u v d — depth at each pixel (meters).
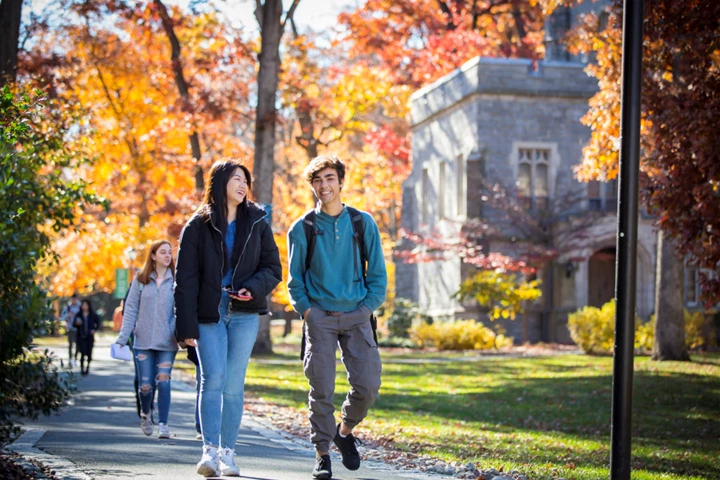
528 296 38.59
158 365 12.70
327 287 8.61
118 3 37.84
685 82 17.31
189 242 8.48
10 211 11.44
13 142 10.80
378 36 50.12
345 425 8.99
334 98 48.09
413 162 50.12
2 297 11.48
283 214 49.91
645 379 22.75
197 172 41.94
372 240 8.78
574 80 42.78
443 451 12.79
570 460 12.45
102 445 11.21
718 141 15.47
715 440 15.45
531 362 30.67
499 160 42.19
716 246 15.89
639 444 15.04
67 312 32.91
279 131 66.69
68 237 48.88
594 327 33.69
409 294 49.66
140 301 12.81
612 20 21.14
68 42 39.69
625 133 7.92
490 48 51.31
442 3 51.44
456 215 44.41
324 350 8.64
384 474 9.80
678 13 16.33
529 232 41.22
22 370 12.22
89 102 40.81
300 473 9.24
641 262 41.28
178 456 10.30
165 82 43.56
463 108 43.66
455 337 39.28
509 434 15.58
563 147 42.72
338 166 8.67
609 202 42.66
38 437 12.07
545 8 23.89
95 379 25.97
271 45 37.31
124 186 44.88
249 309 8.63
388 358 34.56
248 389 22.72
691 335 34.62
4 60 24.78
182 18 40.62
